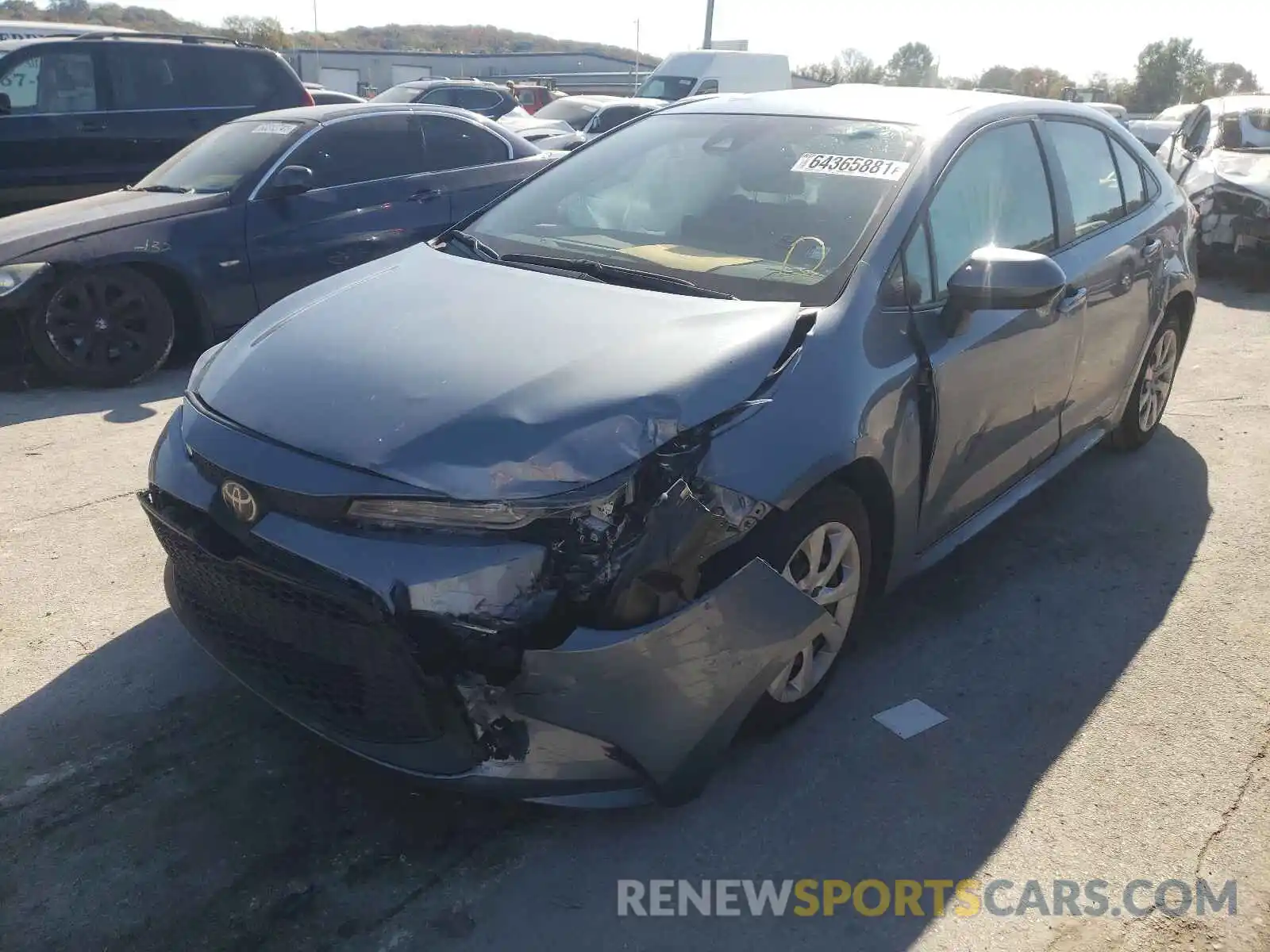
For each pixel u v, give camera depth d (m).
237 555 2.37
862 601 3.04
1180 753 2.90
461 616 2.16
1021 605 3.67
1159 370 4.98
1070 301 3.72
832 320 2.78
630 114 15.68
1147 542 4.17
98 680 3.06
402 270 3.22
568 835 2.53
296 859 2.41
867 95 3.80
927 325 3.02
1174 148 10.55
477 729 2.24
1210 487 4.71
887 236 3.00
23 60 8.20
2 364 6.09
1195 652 3.41
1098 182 4.23
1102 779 2.79
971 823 2.62
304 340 2.74
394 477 2.22
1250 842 2.57
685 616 2.28
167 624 3.37
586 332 2.62
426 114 7.11
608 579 2.21
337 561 2.20
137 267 5.92
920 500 3.09
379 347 2.62
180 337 6.42
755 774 2.76
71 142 8.39
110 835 2.46
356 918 2.26
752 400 2.50
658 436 2.31
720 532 2.36
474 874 2.39
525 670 2.18
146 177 6.94
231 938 2.20
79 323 5.77
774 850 2.51
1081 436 4.29
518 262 3.25
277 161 6.39
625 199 3.51
